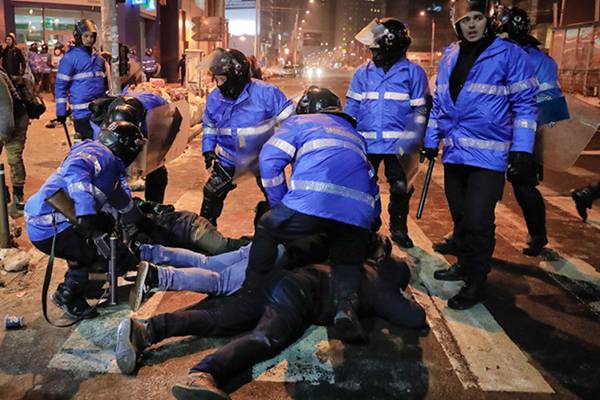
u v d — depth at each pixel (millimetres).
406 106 5328
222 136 5215
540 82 4965
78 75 7207
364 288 4066
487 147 4266
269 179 3768
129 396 3281
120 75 8820
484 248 4324
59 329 4027
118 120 4500
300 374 3488
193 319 3658
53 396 3277
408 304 4086
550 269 5238
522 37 5129
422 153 4957
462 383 3441
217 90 5215
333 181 3564
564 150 4961
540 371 3594
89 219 3748
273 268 3900
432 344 3875
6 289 4680
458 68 4410
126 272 4512
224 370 3283
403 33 5238
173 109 5645
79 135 7426
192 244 4906
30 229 4016
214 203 5406
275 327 3568
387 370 3559
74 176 3719
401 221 5715
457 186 4879
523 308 4461
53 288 4711
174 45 32750
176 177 8945
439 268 5191
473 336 4000
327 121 3775
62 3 23922
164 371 3512
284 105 5082
